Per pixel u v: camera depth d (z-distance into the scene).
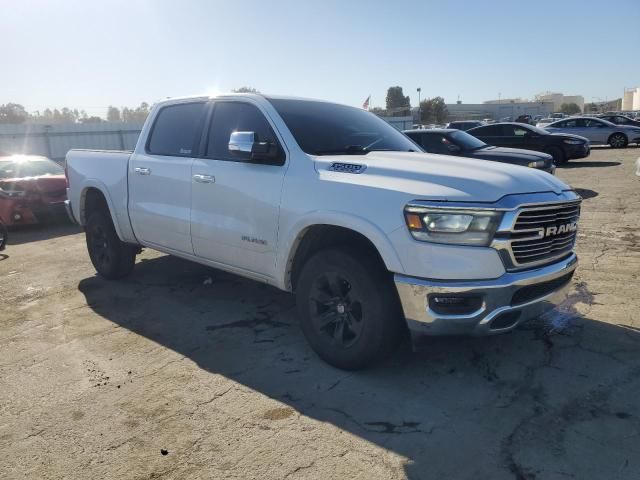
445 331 3.25
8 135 29.03
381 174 3.56
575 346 4.05
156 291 5.71
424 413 3.21
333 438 2.98
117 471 2.73
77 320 4.91
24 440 3.03
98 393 3.54
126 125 32.75
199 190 4.61
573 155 17.44
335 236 3.88
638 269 5.89
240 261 4.38
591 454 2.79
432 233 3.18
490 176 3.42
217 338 4.42
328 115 4.63
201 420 3.18
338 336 3.74
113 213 5.67
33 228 10.41
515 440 2.92
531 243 3.34
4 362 4.05
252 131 4.38
